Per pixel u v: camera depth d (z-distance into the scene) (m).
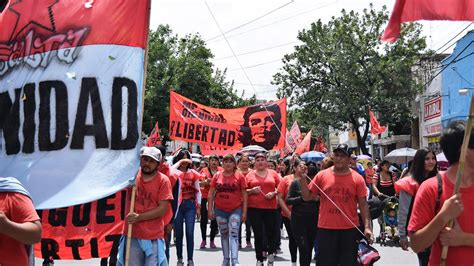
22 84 5.84
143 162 6.98
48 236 6.30
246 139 16.97
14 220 4.54
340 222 7.82
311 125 43.78
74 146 5.66
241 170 12.09
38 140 5.73
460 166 3.78
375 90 39.19
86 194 5.56
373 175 16.17
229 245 10.25
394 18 4.76
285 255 12.77
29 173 5.66
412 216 4.07
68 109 5.71
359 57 38.84
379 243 14.80
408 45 38.78
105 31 5.78
